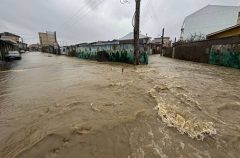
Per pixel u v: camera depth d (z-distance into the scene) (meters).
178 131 2.90
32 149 2.39
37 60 21.98
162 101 4.45
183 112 3.72
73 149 2.39
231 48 12.88
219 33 18.58
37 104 4.28
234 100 4.68
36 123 3.21
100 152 2.33
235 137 2.73
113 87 6.00
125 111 3.76
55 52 48.34
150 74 9.15
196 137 2.71
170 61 19.48
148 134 2.80
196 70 11.23
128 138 2.68
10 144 2.55
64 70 11.24
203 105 4.23
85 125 3.07
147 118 3.41
